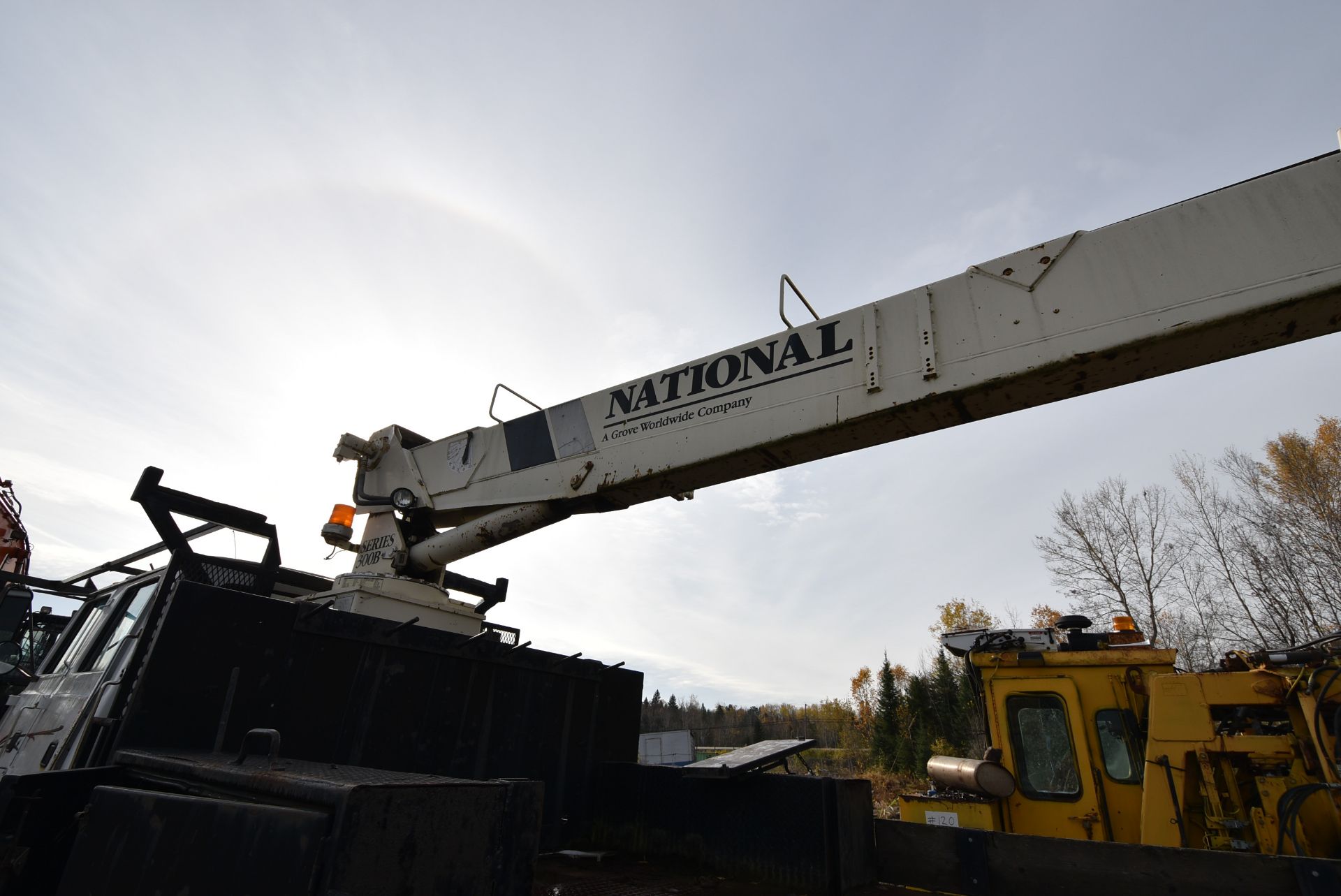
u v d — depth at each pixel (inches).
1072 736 201.6
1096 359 110.4
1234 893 89.4
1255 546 962.7
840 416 129.9
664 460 151.4
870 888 116.0
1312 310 99.6
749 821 125.6
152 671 104.7
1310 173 104.3
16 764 138.6
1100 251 115.2
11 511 312.0
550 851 148.2
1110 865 98.4
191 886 54.4
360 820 49.1
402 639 135.5
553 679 162.2
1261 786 157.3
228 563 142.6
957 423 126.9
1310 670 157.1
